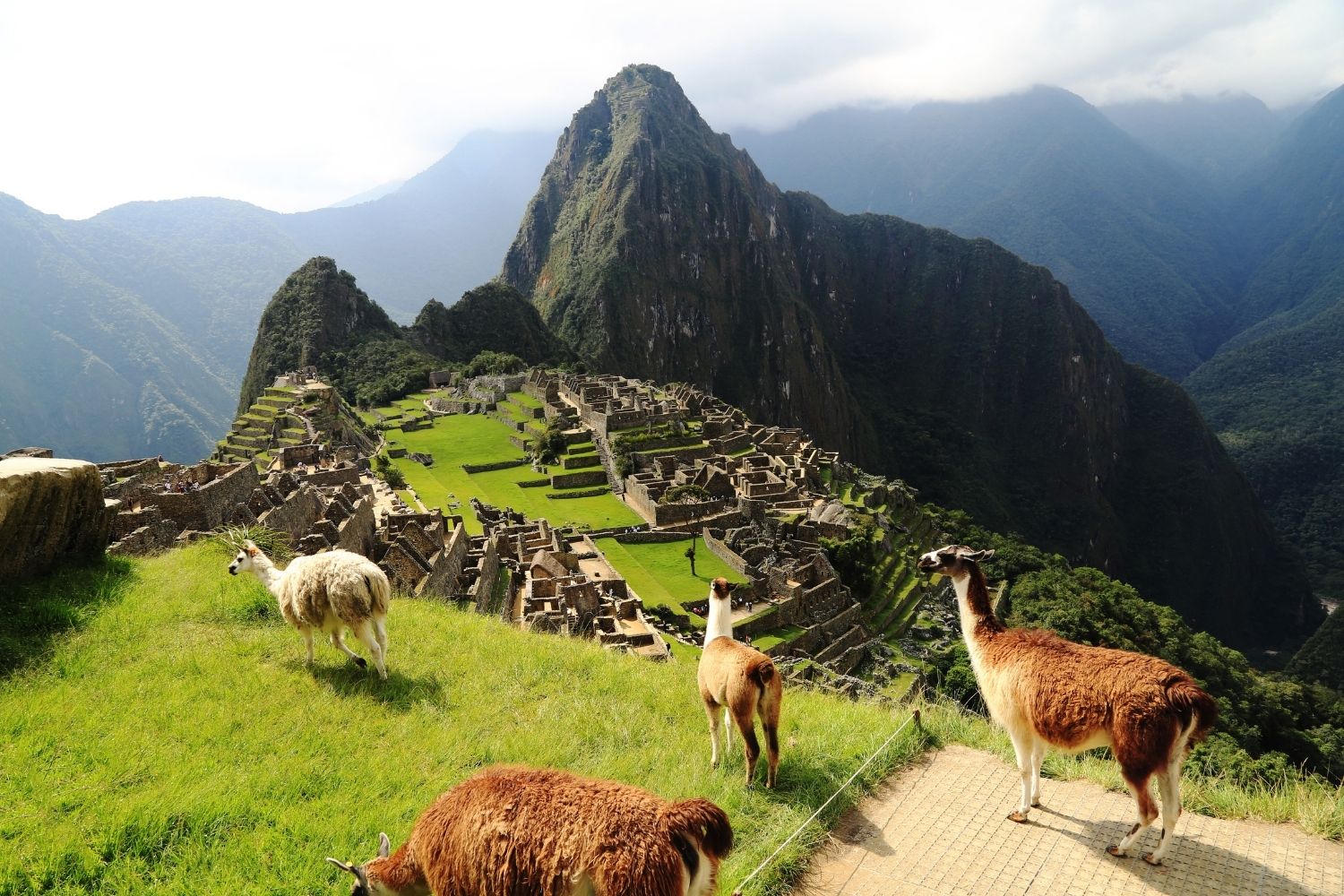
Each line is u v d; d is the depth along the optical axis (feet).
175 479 106.42
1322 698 252.62
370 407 492.95
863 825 28.96
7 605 42.65
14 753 30.30
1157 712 24.82
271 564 44.98
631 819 19.24
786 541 239.09
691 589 203.41
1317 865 25.77
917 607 242.99
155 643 42.37
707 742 36.99
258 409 311.88
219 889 24.16
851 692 97.50
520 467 340.59
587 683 43.88
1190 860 26.04
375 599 40.32
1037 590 282.56
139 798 27.78
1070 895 24.49
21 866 24.12
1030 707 27.63
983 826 28.66
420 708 37.96
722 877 25.20
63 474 48.78
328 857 22.08
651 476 298.56
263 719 35.06
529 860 19.01
